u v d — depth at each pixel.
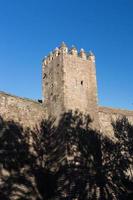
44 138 38.50
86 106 39.91
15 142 35.50
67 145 36.31
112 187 39.88
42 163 37.31
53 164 37.03
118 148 43.47
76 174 35.81
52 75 41.47
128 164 43.59
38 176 36.34
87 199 35.88
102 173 38.94
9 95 36.94
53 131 38.47
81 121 38.75
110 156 42.12
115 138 43.81
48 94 41.16
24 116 37.53
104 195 38.12
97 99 41.41
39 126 38.59
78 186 35.50
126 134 45.25
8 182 33.56
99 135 39.91
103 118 43.97
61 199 34.78
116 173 41.53
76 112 38.69
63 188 35.00
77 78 40.50
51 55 42.72
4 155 34.09
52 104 39.94
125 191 41.31
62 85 39.12
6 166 33.94
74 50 41.53
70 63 40.62
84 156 37.31
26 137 36.75
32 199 34.94
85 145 37.91
